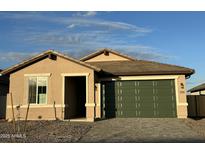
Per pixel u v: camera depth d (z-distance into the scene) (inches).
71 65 709.9
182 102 741.9
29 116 702.5
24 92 711.7
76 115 836.6
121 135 465.4
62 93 703.1
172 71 750.5
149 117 750.5
